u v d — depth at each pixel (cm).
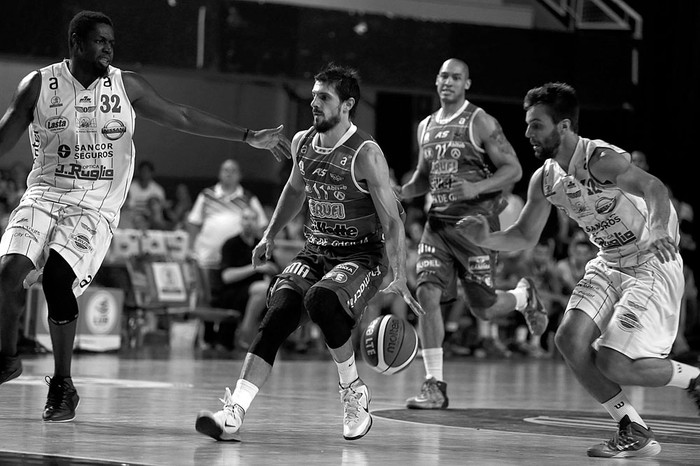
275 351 974
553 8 3397
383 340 1021
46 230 1041
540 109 975
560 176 1001
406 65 3181
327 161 981
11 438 905
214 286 2595
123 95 1059
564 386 1859
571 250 2972
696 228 3625
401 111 3731
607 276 994
